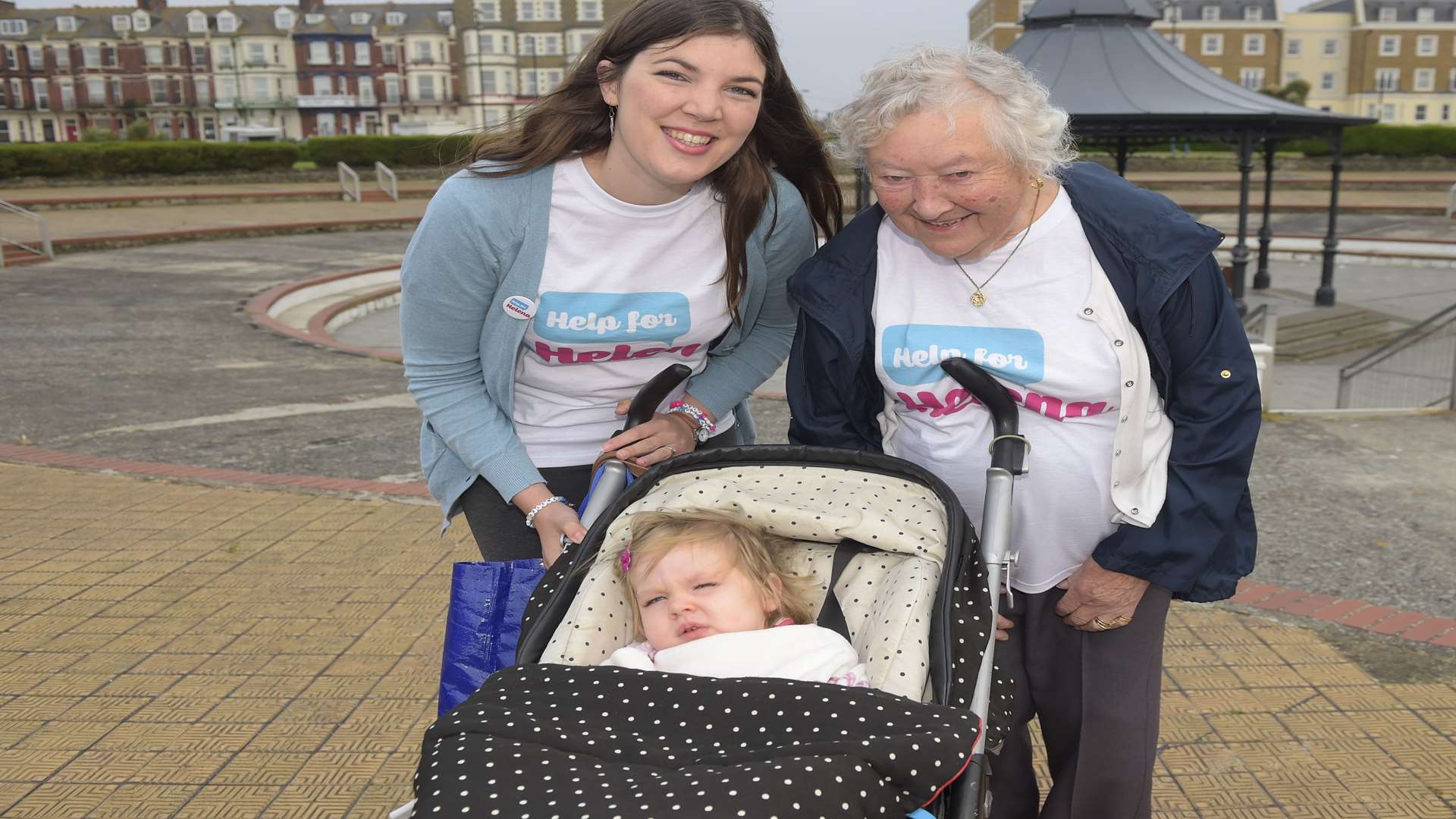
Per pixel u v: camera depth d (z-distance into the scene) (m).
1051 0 19.72
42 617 4.49
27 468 6.88
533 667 1.91
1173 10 85.06
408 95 89.44
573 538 2.39
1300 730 3.57
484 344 2.53
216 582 4.88
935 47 1.97
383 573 4.98
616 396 2.72
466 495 2.76
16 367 10.94
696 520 2.32
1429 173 44.75
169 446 7.66
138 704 3.75
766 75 2.31
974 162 1.91
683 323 2.56
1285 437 8.05
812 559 2.42
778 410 9.10
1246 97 18.45
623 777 1.58
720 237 2.51
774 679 1.81
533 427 2.73
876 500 2.34
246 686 3.88
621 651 2.21
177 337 13.30
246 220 30.59
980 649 2.04
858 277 2.31
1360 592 4.89
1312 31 88.50
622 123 2.24
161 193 36.00
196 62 89.75
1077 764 2.46
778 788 1.52
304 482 6.54
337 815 3.11
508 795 1.54
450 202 2.36
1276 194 39.34
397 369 11.33
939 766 1.63
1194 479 2.17
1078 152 2.17
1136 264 2.08
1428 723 3.61
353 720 3.64
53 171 37.41
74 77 90.44
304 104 88.88
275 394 9.71
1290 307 21.05
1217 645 4.22
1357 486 6.67
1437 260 27.27
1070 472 2.26
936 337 2.24
